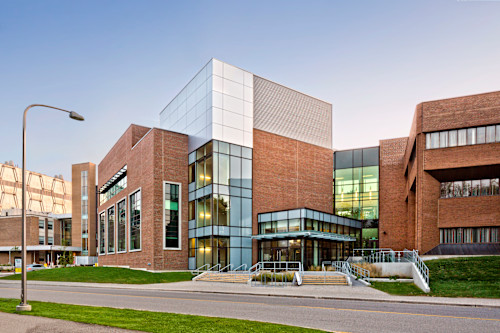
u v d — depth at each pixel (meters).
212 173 37.53
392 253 36.50
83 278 33.44
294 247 36.72
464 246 32.53
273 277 27.27
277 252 38.06
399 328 10.91
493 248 31.39
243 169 40.25
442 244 33.56
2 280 35.69
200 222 38.56
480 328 10.91
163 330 9.99
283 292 20.95
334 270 32.62
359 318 12.58
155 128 39.62
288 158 44.91
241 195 39.62
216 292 22.12
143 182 41.56
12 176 122.75
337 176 50.81
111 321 11.33
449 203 33.84
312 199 46.84
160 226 38.19
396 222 46.22
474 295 18.75
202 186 38.91
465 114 33.19
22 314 12.79
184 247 39.75
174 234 39.34
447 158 33.69
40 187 133.75
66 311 13.55
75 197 98.75
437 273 24.58
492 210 32.44
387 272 27.06
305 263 35.91
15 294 21.94
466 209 33.19
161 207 38.62
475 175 33.22
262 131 42.81
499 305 15.49
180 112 45.66
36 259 90.06
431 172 34.38
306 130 47.66
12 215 93.56
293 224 37.31
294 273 27.25
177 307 15.55
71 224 104.75
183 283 29.31
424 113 34.97
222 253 37.16
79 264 87.69
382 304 16.42
